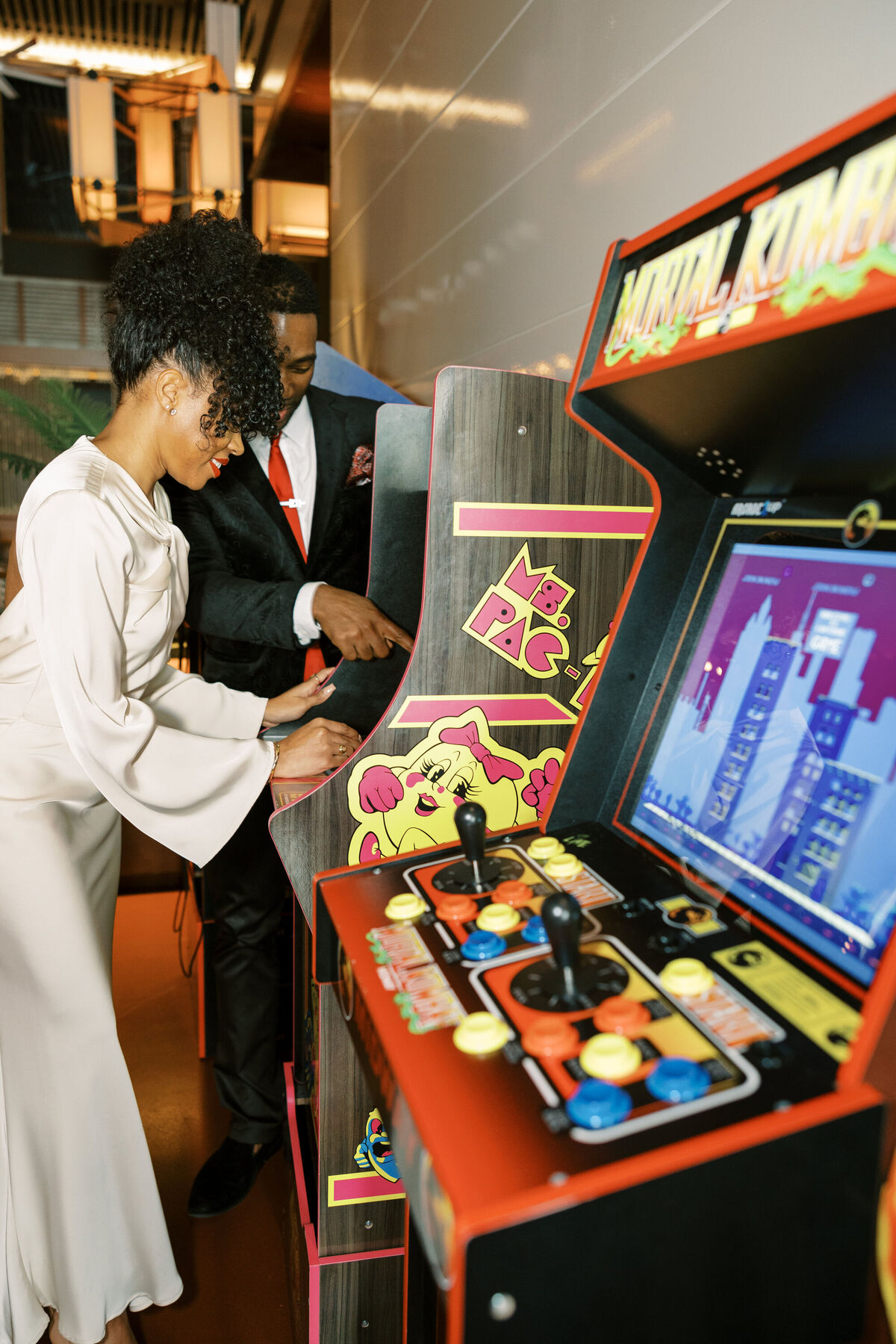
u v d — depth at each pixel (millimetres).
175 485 1674
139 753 1088
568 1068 546
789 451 702
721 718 789
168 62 6270
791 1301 512
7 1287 1200
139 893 2920
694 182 1221
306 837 1066
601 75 1462
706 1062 542
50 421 3986
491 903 753
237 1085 1660
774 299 562
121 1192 1196
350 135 3320
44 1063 1145
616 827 863
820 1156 500
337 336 3707
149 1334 1336
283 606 1500
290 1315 1367
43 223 7453
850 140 519
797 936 631
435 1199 493
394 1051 586
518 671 1100
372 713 1401
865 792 630
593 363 792
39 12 5652
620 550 1112
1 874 1116
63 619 1038
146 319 1094
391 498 1328
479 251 2049
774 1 1055
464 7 2074
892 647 642
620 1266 474
